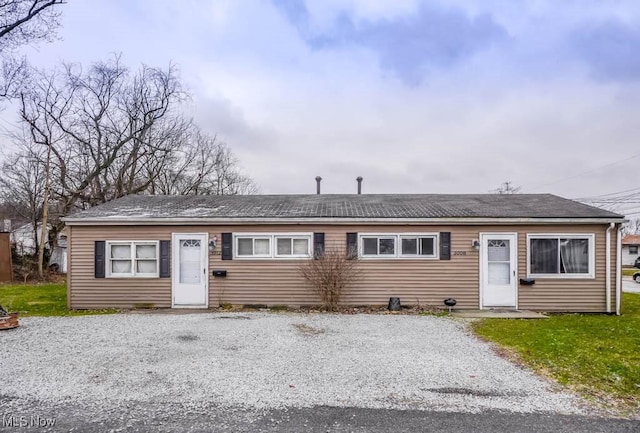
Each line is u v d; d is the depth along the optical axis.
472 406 4.20
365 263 10.98
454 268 10.89
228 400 4.33
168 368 5.43
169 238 11.11
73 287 11.04
